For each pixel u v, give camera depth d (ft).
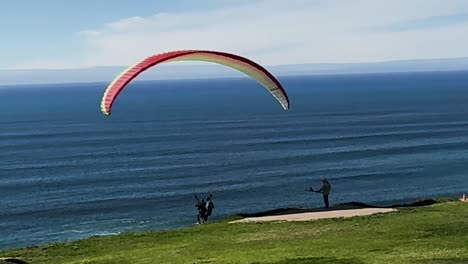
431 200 114.11
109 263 76.23
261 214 106.63
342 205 112.37
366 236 81.76
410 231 83.66
